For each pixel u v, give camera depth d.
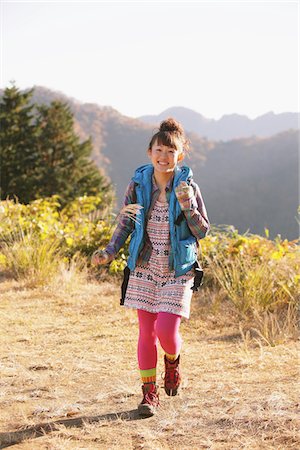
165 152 3.98
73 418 4.10
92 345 6.15
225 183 134.62
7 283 9.32
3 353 5.88
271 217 123.12
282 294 7.61
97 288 9.05
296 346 5.83
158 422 3.91
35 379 5.01
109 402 4.40
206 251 9.31
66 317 7.44
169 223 3.99
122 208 4.07
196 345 6.13
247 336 6.13
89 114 160.75
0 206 12.31
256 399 4.12
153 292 4.10
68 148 44.22
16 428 3.96
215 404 4.14
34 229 11.43
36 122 45.09
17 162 42.22
